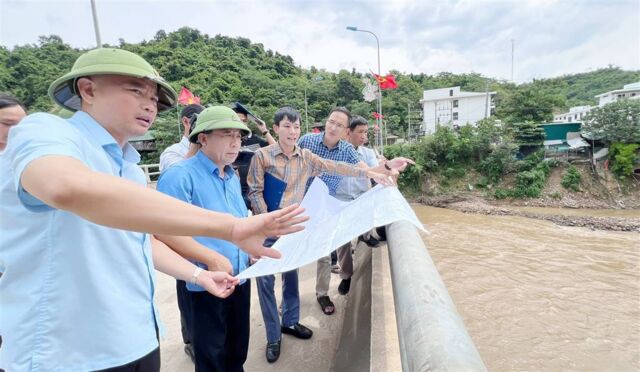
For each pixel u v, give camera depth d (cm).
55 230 75
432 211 2180
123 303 87
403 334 69
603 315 804
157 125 2598
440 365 50
